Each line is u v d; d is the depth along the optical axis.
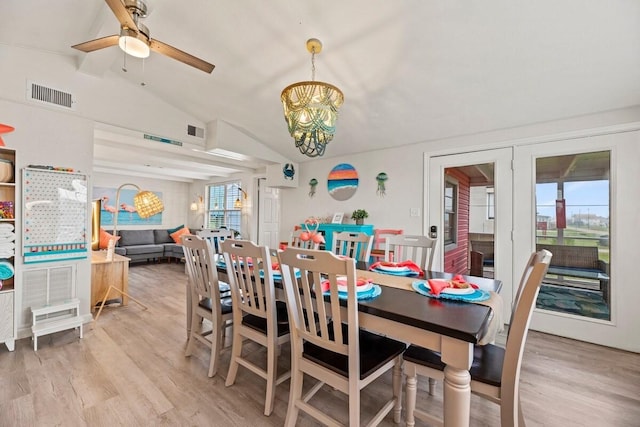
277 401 1.80
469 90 2.63
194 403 1.77
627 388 1.94
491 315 1.29
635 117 2.50
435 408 1.76
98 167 6.23
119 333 2.76
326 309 1.59
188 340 2.46
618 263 2.55
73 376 2.03
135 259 6.24
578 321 2.72
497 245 3.16
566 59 2.13
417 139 3.64
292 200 5.18
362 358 1.46
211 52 2.63
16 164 2.52
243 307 1.86
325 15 2.07
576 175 2.76
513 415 1.20
